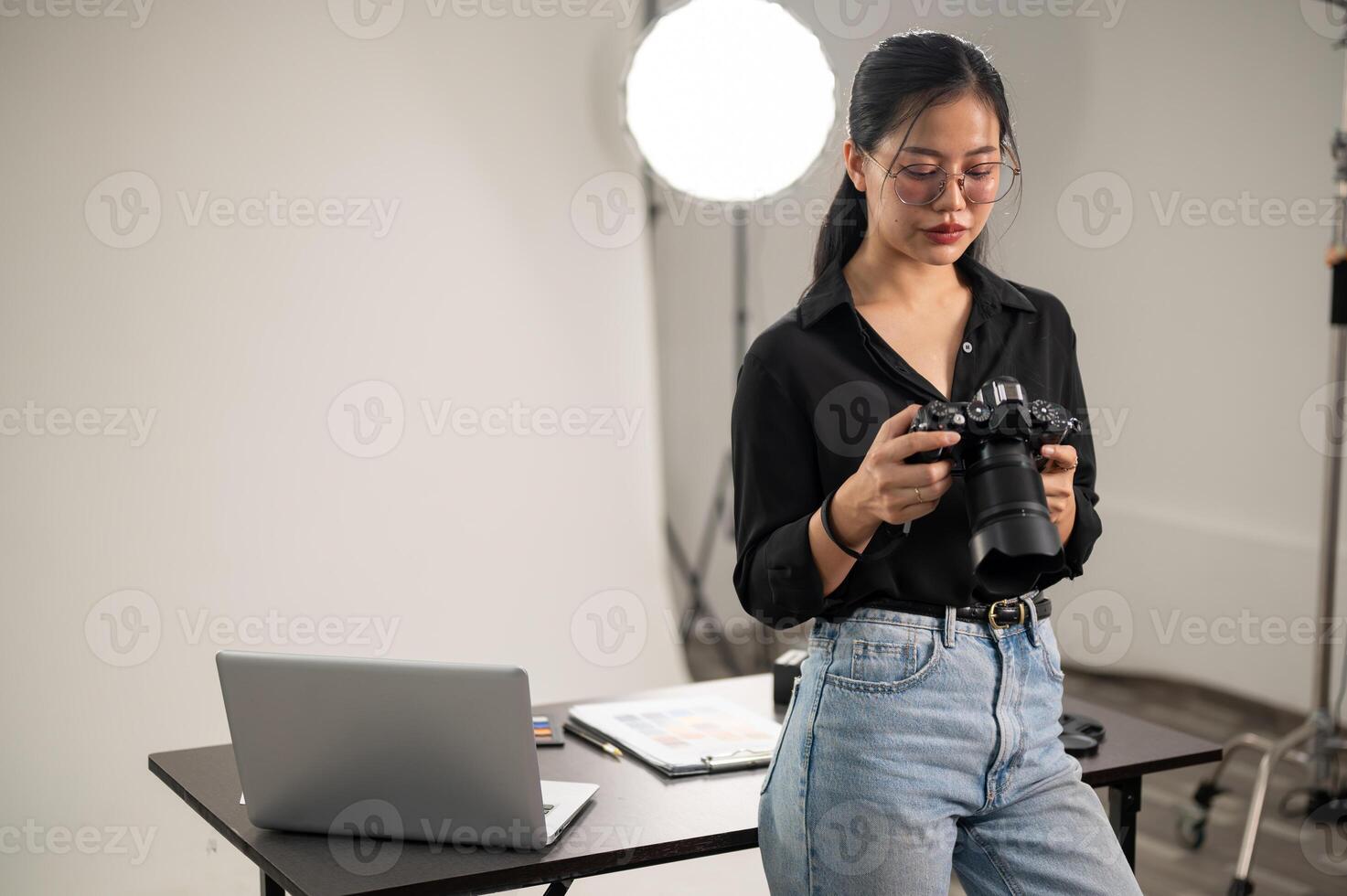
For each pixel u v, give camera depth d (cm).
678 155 280
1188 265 435
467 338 323
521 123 329
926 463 127
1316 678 321
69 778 270
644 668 365
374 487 309
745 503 148
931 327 149
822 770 139
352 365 304
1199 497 441
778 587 139
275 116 289
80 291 267
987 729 138
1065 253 445
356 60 300
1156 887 295
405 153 309
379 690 140
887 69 140
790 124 276
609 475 356
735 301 463
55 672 268
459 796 143
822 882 140
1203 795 317
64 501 267
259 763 147
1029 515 123
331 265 299
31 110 260
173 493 280
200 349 282
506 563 334
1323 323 399
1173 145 434
